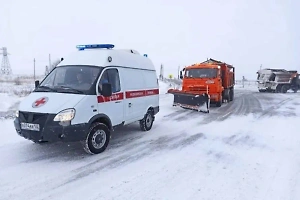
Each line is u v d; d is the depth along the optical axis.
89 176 4.92
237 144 7.11
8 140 7.04
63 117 5.42
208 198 4.11
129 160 5.79
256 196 4.18
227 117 11.44
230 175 4.99
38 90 6.38
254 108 14.58
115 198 4.11
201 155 6.16
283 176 4.95
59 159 5.77
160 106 14.65
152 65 9.12
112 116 6.66
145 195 4.21
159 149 6.62
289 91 34.69
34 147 6.53
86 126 5.74
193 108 13.12
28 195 4.18
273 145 7.01
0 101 13.56
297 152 6.40
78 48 7.54
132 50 8.20
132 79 7.65
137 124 9.75
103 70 6.45
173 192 4.31
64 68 6.76
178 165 5.50
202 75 14.84
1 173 4.98
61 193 4.26
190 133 8.38
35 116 5.52
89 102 5.86
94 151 6.07
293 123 10.05
